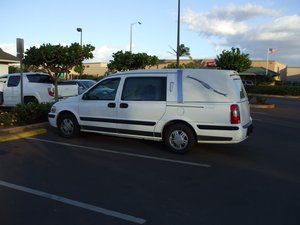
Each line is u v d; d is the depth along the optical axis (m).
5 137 9.46
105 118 9.17
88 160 7.71
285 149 9.31
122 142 9.62
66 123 9.88
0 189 5.79
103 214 4.87
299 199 5.55
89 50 18.17
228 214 4.94
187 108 8.20
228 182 6.38
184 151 8.34
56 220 4.65
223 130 7.98
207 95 8.10
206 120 8.08
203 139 8.17
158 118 8.48
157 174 6.79
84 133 10.66
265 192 5.87
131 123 8.80
